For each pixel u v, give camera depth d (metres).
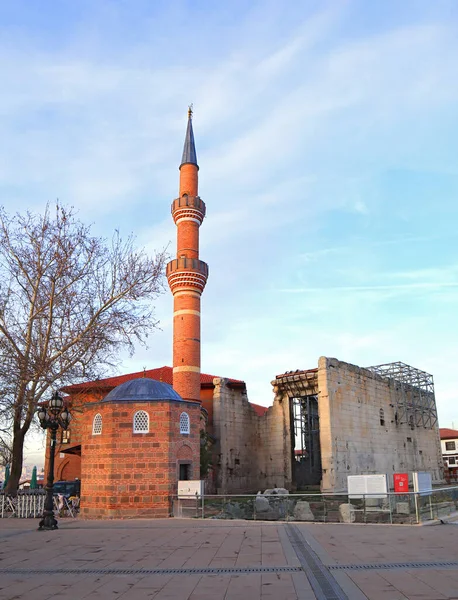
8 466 40.91
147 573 12.11
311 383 55.09
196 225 53.47
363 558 13.13
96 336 32.84
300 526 20.73
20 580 11.69
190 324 49.41
